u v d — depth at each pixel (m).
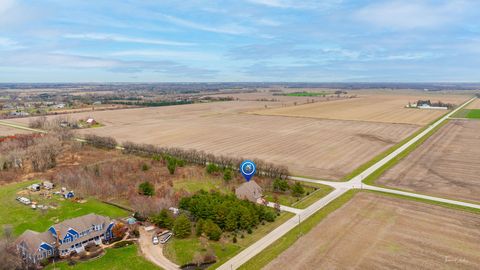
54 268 55.56
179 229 65.50
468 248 57.34
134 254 59.81
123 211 79.06
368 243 59.59
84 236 62.75
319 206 78.06
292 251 57.72
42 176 105.00
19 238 59.91
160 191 88.25
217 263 55.53
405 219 69.31
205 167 111.38
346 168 109.06
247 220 67.50
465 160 115.31
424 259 54.12
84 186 91.44
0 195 88.88
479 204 77.19
